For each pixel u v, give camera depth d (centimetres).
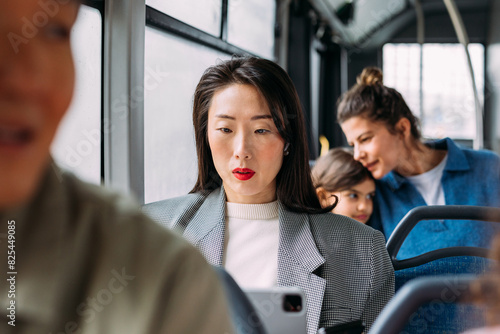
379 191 191
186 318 31
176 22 173
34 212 30
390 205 188
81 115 136
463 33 375
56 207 30
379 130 179
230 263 117
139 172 147
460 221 174
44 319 29
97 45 140
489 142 474
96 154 142
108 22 140
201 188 133
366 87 183
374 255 120
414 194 185
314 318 109
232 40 236
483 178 183
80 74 135
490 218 126
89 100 139
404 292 63
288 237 117
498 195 178
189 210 127
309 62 348
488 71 495
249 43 263
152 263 31
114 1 140
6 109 25
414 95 511
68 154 132
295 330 82
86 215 31
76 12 28
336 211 182
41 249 29
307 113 345
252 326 64
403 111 182
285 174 123
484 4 492
